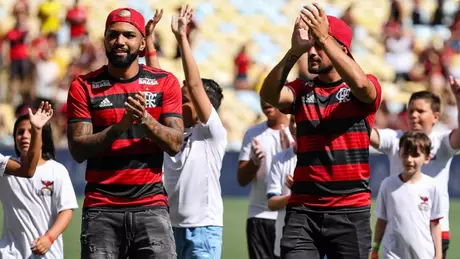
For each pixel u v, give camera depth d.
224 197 42.69
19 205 16.11
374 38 62.56
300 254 14.15
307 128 14.21
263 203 19.36
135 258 13.62
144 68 13.81
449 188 42.28
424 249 17.33
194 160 16.00
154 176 13.59
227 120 50.88
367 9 65.69
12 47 49.53
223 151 16.23
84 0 60.66
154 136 13.05
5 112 48.25
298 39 14.06
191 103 16.06
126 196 13.46
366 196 14.21
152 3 62.34
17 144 16.33
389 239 17.58
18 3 52.47
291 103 14.36
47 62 51.12
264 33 63.09
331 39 13.68
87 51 49.97
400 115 46.06
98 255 13.38
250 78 55.72
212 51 60.09
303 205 14.23
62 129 45.09
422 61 56.34
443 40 62.91
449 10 65.44
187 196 15.97
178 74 54.53
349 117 14.09
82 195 41.75
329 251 14.34
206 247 15.96
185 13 15.59
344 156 14.05
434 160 18.47
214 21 62.66
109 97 13.47
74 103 13.51
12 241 16.20
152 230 13.48
